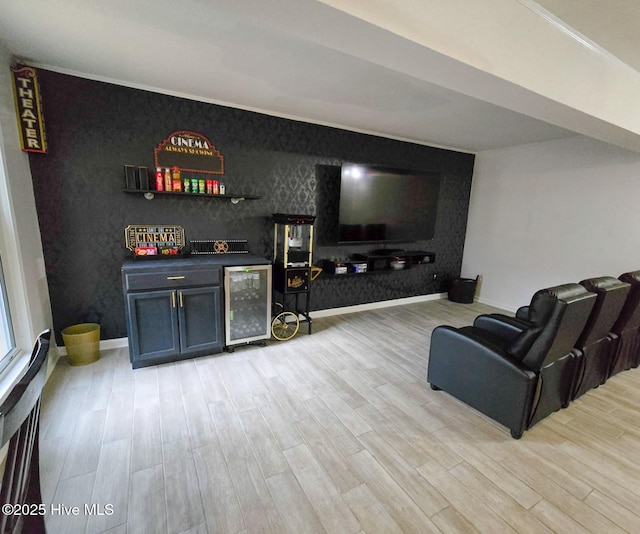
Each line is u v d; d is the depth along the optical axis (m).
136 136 2.81
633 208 3.54
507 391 2.01
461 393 2.29
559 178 4.12
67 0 1.58
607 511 1.54
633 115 2.35
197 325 2.82
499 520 1.48
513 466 1.80
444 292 5.34
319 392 2.46
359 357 3.07
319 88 2.66
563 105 1.88
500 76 1.56
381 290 4.64
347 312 4.38
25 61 2.33
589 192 3.87
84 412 2.12
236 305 3.01
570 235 4.07
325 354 3.11
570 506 1.56
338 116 3.44
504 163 4.72
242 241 3.41
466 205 5.25
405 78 2.37
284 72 2.37
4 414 0.61
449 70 1.52
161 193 2.88
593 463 1.84
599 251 3.84
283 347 3.23
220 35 1.88
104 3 1.61
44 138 2.43
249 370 2.75
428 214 4.54
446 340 2.36
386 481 1.67
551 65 1.75
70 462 1.71
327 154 3.79
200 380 2.56
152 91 2.80
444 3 1.34
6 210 2.08
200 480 1.63
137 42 2.00
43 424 2.00
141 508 1.47
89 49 2.11
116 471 1.67
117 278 2.94
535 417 2.04
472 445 1.95
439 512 1.51
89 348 2.69
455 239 5.27
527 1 1.56
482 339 2.19
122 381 2.49
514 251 4.68
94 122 2.65
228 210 3.30
